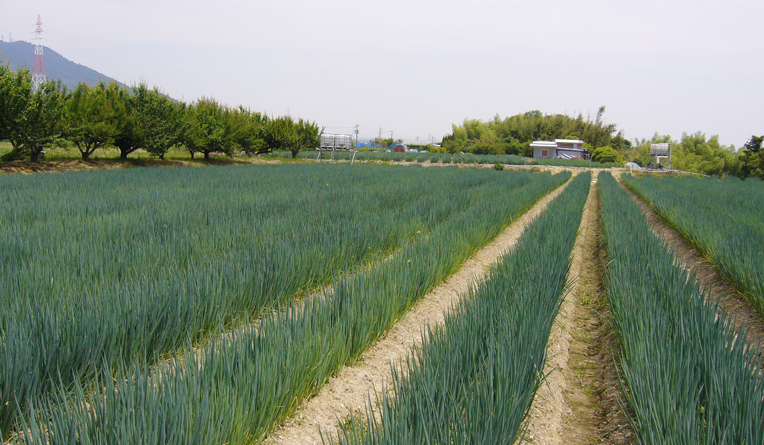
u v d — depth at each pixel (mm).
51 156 24766
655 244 8531
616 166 60938
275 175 22188
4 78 20312
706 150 69125
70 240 6777
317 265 6621
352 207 11398
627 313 5066
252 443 3232
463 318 4516
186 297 4684
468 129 92688
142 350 4098
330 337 4438
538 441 3768
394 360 4992
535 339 4199
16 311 4082
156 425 2564
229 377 3297
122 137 27703
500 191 18594
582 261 10312
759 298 6336
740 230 10031
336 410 3951
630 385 3672
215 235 7645
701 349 4078
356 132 59938
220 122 36125
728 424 2963
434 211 11367
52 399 3369
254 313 5496
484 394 3186
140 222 8492
